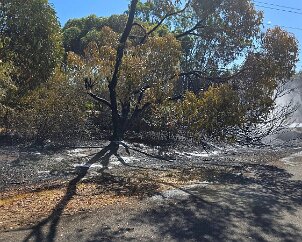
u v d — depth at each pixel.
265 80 15.47
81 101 17.45
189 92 14.86
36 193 9.25
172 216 7.61
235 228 7.12
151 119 18.97
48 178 10.78
